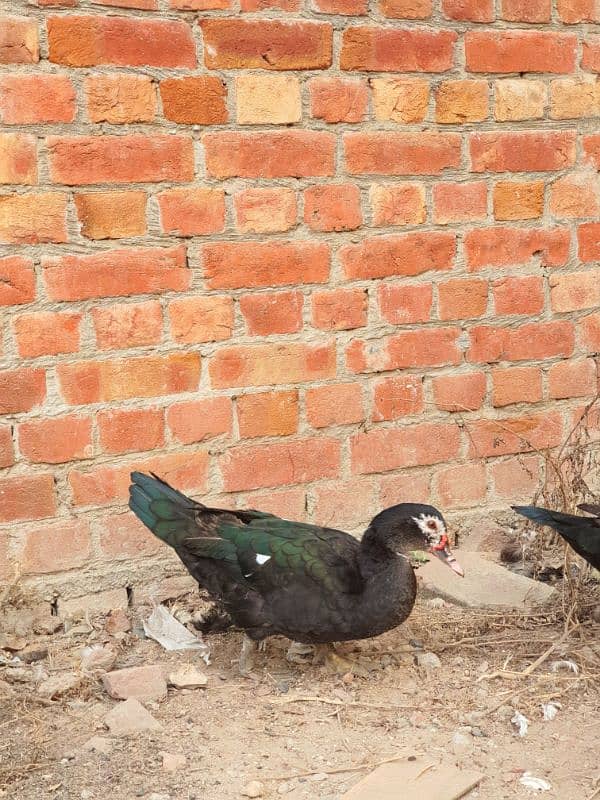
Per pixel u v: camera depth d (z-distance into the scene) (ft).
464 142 9.82
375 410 9.87
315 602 8.50
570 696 8.52
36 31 8.83
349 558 8.61
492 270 10.02
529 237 10.07
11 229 8.93
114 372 9.24
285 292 9.54
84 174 9.02
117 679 8.59
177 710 8.43
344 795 7.66
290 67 9.34
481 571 9.82
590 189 10.18
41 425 9.14
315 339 9.66
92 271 9.11
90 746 8.10
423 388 9.97
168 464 9.45
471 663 8.88
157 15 9.04
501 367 10.14
